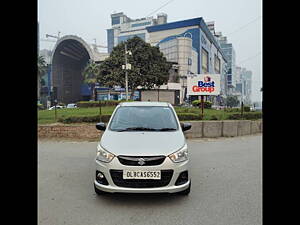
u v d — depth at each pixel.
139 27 115.69
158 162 4.03
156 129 5.06
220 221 3.62
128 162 4.01
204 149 9.20
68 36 69.88
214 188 4.95
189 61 69.12
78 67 91.06
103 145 4.38
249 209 4.01
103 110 18.95
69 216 3.77
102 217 3.74
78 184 5.18
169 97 60.84
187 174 4.28
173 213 3.87
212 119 13.92
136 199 4.38
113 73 41.19
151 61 43.16
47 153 8.31
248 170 6.27
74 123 12.08
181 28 77.19
